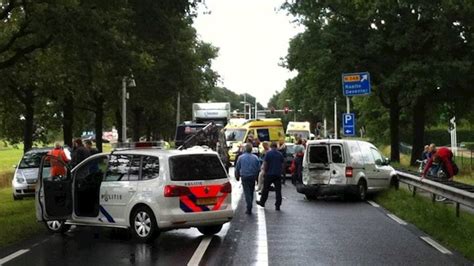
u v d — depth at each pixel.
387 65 34.62
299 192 19.61
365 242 11.09
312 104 45.62
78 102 36.31
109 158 12.30
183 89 39.66
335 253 9.99
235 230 12.76
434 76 31.80
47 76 25.16
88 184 12.57
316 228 12.97
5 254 10.24
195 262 9.31
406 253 9.95
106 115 52.91
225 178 12.18
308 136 57.16
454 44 32.59
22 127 36.88
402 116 55.44
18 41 20.59
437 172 18.98
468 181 25.70
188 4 22.95
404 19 33.25
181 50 38.62
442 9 31.53
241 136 38.19
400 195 18.55
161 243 11.27
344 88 26.08
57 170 17.53
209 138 29.00
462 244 10.41
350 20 34.41
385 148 60.88
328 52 34.84
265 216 15.12
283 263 9.19
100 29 17.06
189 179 11.59
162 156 11.60
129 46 19.30
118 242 11.51
